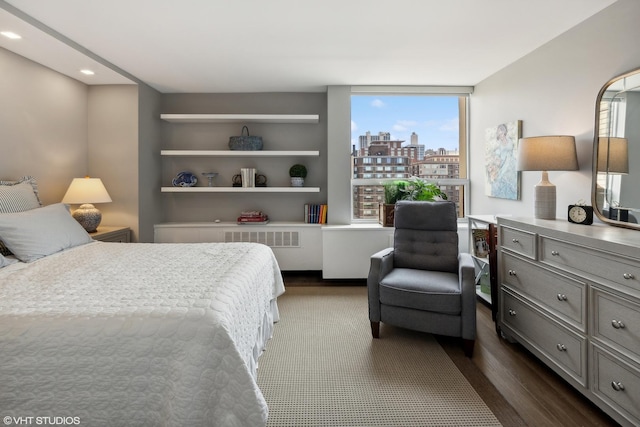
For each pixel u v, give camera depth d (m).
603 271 1.69
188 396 1.26
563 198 2.73
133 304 1.45
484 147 3.98
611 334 1.65
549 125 2.88
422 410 1.80
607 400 1.67
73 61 3.15
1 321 1.31
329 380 2.09
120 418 1.29
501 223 2.63
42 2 2.26
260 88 4.30
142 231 3.99
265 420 1.32
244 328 1.75
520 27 2.63
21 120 3.03
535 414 1.77
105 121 3.87
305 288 3.97
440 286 2.47
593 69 2.42
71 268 2.05
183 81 3.98
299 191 4.32
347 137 4.24
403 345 2.55
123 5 2.30
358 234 4.08
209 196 4.57
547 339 2.10
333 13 2.43
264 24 2.59
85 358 1.29
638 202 2.01
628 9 2.14
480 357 2.37
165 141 4.51
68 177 3.59
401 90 4.24
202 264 2.16
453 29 2.68
